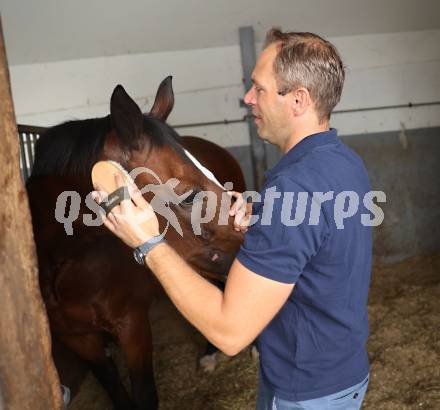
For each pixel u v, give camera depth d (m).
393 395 2.05
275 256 0.82
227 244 1.28
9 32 3.24
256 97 0.95
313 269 0.90
